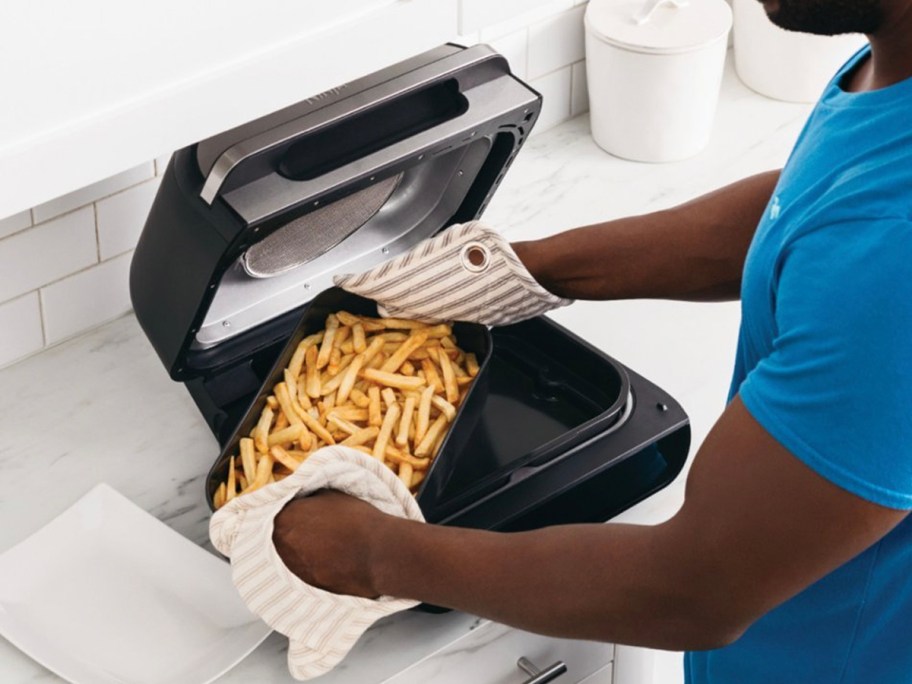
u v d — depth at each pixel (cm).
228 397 133
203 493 130
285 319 139
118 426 138
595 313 152
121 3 92
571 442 122
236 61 100
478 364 127
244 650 113
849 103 82
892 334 73
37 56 90
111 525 123
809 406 76
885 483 76
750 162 180
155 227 125
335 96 122
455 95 127
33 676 112
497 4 116
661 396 131
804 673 102
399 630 118
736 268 118
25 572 119
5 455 133
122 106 96
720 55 173
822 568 80
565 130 188
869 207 76
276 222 117
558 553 90
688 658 118
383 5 108
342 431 120
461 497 116
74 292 146
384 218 144
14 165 92
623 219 122
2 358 144
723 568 82
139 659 113
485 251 120
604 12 175
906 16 75
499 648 122
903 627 95
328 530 101
